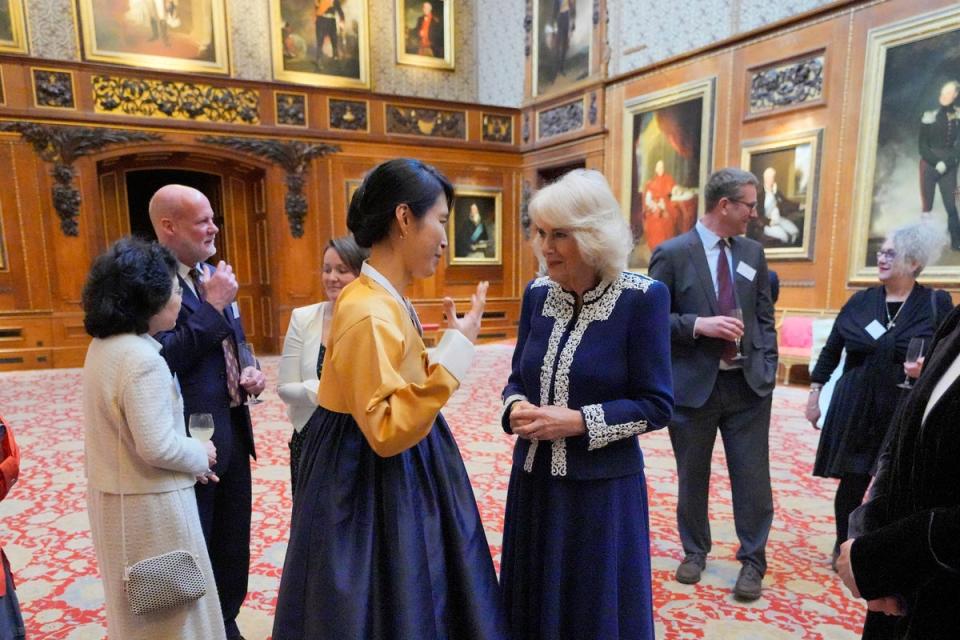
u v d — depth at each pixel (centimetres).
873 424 244
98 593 260
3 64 796
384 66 1145
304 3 1026
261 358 959
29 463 439
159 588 146
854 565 102
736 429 252
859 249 645
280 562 286
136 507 150
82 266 856
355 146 1005
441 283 1088
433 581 129
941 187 575
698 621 231
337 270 218
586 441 145
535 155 1100
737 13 762
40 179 827
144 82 865
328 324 221
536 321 166
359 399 119
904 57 596
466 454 450
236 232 1020
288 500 364
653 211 884
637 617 151
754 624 229
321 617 121
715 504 354
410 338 131
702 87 797
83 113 833
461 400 642
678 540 305
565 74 1024
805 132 688
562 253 148
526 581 161
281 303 980
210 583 163
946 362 103
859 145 638
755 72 738
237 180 1012
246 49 1006
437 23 1185
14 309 831
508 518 170
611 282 154
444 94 1212
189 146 893
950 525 87
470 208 1098
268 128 942
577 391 152
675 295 250
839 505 265
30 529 327
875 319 252
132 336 152
